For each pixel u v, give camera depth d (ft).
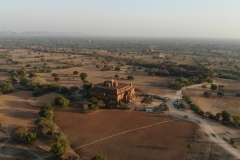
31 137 254.06
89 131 296.51
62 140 244.01
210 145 264.31
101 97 404.16
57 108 372.79
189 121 334.85
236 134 296.51
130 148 256.11
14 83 545.44
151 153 246.47
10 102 393.09
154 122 329.52
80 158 226.99
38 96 430.20
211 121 337.93
